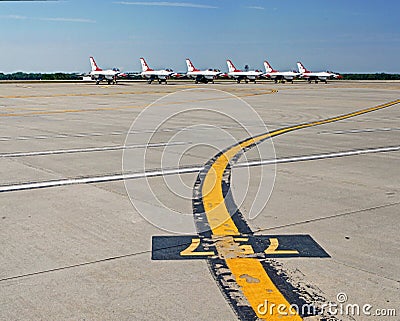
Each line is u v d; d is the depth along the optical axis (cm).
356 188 801
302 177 884
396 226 599
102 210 660
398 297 405
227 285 427
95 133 1567
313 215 643
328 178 878
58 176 880
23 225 595
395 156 1141
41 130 1656
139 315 373
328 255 500
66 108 2767
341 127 1806
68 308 385
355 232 574
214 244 531
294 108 2792
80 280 436
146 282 433
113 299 400
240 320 367
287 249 517
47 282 432
